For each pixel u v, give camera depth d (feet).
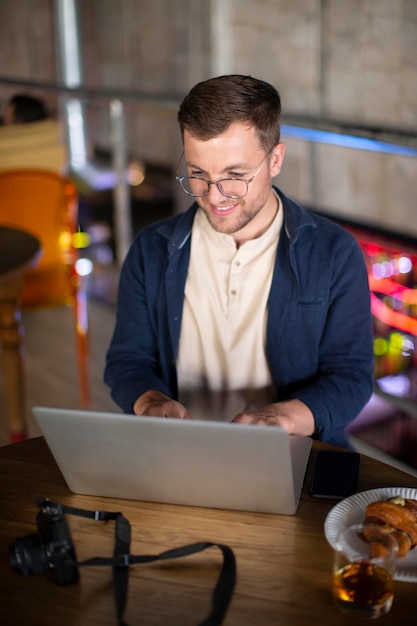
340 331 6.09
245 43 14.24
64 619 4.14
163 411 5.55
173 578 4.40
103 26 17.93
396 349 12.23
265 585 4.33
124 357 6.43
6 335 9.67
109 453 4.75
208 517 4.85
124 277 6.49
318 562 4.49
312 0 12.84
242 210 5.63
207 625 4.07
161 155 17.42
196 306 6.22
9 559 4.55
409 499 4.70
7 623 4.12
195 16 15.42
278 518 4.82
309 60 13.23
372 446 11.00
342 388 5.89
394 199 12.50
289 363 6.16
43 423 4.73
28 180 11.24
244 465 4.58
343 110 13.02
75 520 4.85
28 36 19.93
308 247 6.03
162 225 6.33
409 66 11.86
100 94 12.50
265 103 5.44
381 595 4.07
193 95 5.41
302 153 13.75
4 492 5.12
